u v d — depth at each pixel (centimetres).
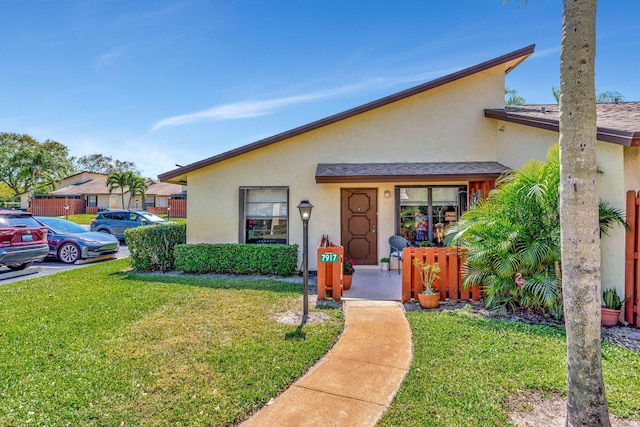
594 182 260
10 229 893
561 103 270
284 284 782
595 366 258
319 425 290
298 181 989
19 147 4962
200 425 287
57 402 316
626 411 297
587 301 257
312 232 988
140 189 3956
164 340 458
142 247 962
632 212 527
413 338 471
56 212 3791
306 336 475
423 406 310
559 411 300
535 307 572
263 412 308
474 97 977
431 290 628
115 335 475
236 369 380
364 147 988
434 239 991
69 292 709
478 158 977
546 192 566
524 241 580
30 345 442
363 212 1005
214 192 998
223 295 683
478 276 617
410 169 912
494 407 305
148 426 285
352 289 765
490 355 409
